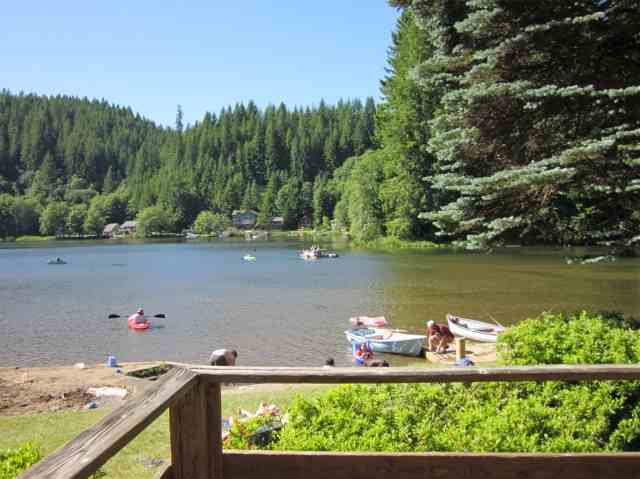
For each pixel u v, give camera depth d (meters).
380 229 65.06
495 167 11.21
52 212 136.75
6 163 172.00
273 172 149.12
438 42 11.51
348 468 2.98
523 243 10.81
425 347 16.84
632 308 21.48
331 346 18.00
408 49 52.56
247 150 153.50
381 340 16.86
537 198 10.31
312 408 4.54
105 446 1.86
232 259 58.44
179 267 49.97
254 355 17.11
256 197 144.25
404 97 54.59
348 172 124.12
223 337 19.69
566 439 4.24
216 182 147.00
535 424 4.42
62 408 10.20
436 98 50.84
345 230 101.00
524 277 31.84
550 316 6.30
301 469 2.97
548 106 9.97
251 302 27.25
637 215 10.32
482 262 41.06
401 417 4.35
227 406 8.49
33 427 8.55
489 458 2.98
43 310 26.27
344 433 4.17
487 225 10.34
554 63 10.25
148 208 138.25
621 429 4.68
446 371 2.76
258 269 45.09
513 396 4.87
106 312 25.45
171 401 2.34
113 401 10.69
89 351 18.23
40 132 178.38
